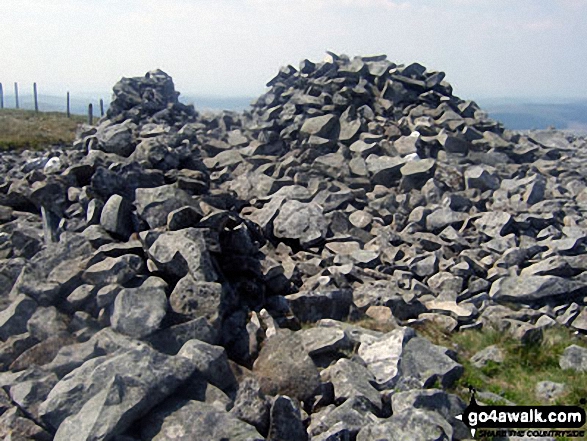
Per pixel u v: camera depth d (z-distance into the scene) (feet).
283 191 69.05
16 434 24.26
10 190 58.18
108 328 30.55
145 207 44.27
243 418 25.52
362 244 57.36
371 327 40.57
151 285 34.04
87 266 35.73
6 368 29.71
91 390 24.94
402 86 101.50
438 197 69.87
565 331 41.39
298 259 52.16
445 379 33.37
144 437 23.73
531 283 46.16
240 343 34.47
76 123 152.15
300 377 30.60
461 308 44.04
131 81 127.85
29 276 34.04
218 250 39.86
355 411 27.48
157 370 25.62
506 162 87.15
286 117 98.94
